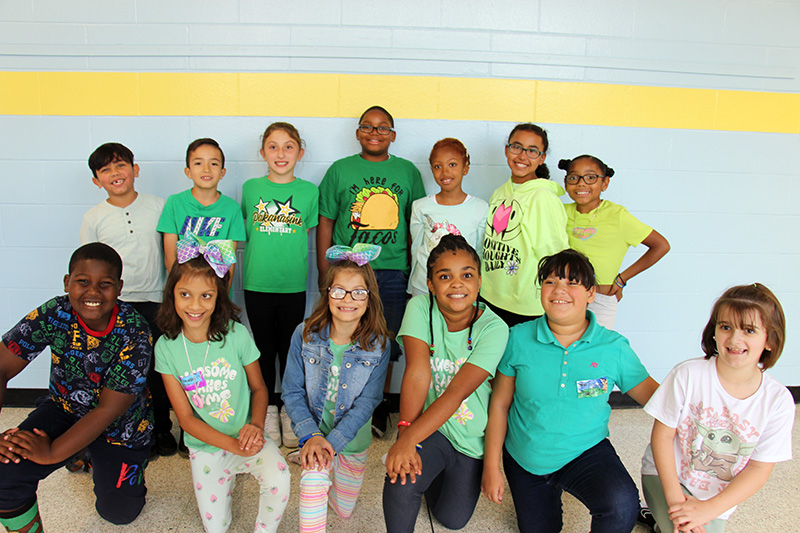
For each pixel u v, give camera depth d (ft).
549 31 8.44
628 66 8.60
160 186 8.39
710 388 4.77
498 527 5.82
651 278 9.18
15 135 8.16
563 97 8.60
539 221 6.86
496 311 7.38
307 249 8.17
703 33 8.68
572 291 4.99
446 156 7.45
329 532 5.64
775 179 9.15
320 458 5.01
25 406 8.60
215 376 5.62
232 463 5.51
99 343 5.28
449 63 8.36
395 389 8.78
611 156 8.83
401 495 4.89
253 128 8.32
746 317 4.41
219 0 8.02
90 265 4.90
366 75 8.30
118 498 5.55
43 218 8.39
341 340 5.59
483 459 5.59
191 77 8.15
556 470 5.31
